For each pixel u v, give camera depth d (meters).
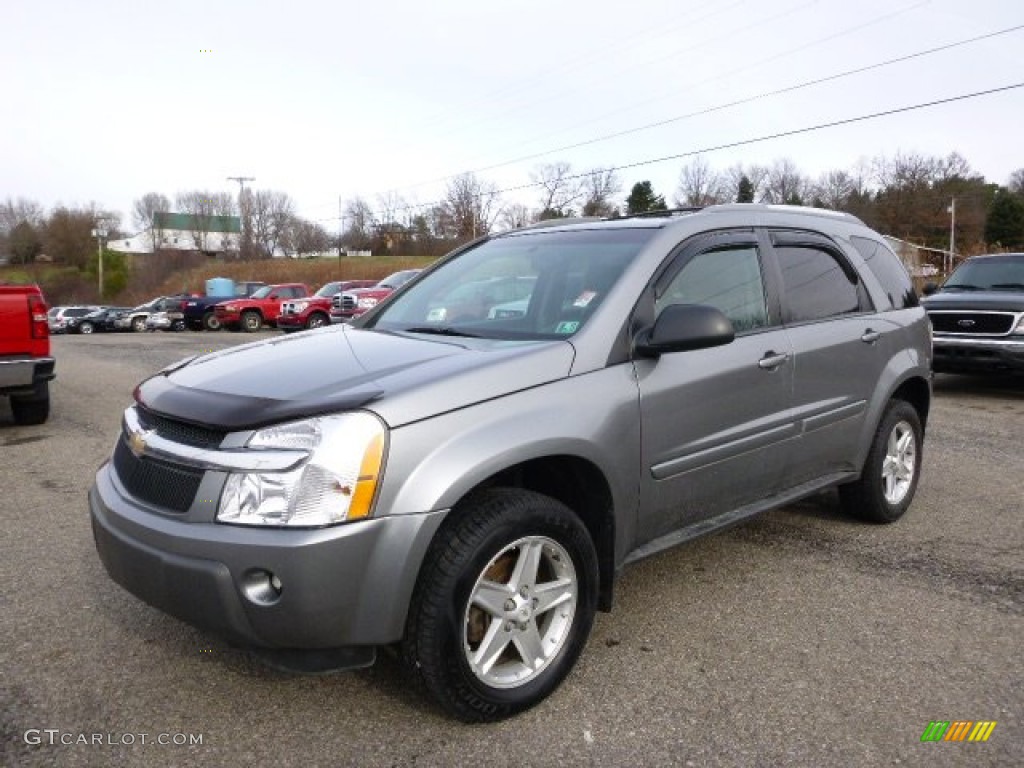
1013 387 10.45
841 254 4.56
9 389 7.66
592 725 2.75
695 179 70.19
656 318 3.31
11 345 7.69
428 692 2.64
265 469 2.47
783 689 2.98
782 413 3.86
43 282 90.69
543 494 3.10
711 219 3.80
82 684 3.01
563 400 2.94
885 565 4.19
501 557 2.82
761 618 3.57
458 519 2.66
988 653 3.25
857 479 4.63
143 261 91.62
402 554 2.52
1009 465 6.26
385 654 3.25
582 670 3.12
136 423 2.96
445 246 69.06
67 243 95.31
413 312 3.93
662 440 3.27
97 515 2.87
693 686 3.00
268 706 2.87
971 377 11.40
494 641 2.74
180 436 2.71
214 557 2.47
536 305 3.48
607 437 3.02
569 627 2.94
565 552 2.89
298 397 2.67
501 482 3.08
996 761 2.55
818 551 4.39
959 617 3.57
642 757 2.57
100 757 2.58
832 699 2.91
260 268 76.88
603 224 3.99
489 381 2.81
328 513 2.46
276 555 2.41
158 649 3.28
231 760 2.56
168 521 2.59
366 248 79.25
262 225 92.94
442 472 2.58
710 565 4.20
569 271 3.57
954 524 4.86
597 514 3.12
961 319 9.38
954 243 76.94
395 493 2.52
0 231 100.81
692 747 2.63
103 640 3.35
